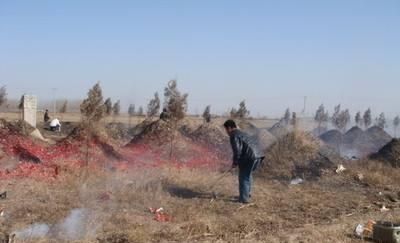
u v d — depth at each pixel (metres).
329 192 14.23
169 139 20.44
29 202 10.72
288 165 16.91
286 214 11.32
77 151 16.81
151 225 9.56
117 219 9.77
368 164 17.81
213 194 12.82
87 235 8.62
